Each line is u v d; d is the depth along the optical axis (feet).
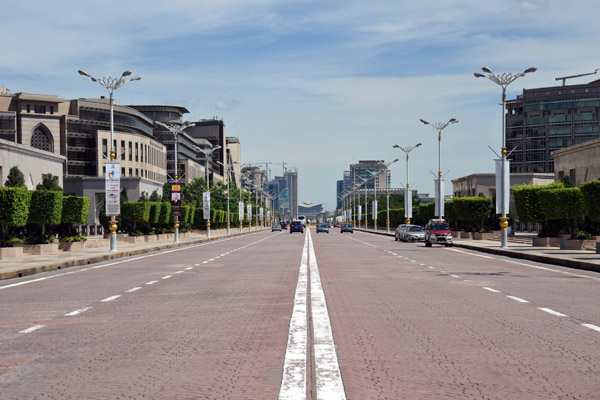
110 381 23.81
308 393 21.80
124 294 55.11
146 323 38.14
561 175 291.99
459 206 215.31
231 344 31.01
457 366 26.03
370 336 33.09
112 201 134.10
